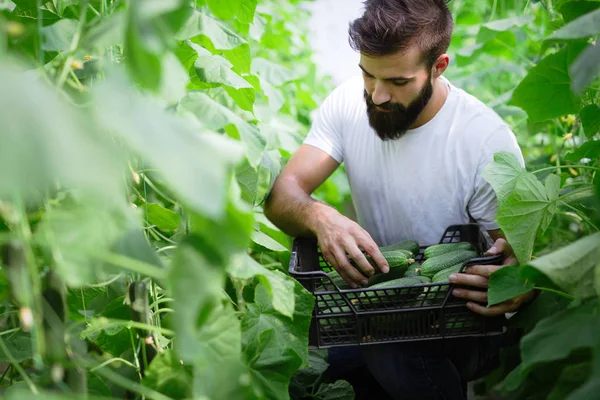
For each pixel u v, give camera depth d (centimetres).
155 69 115
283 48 509
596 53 164
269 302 228
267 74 369
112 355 219
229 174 140
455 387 275
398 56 267
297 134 400
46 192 159
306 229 290
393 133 295
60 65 175
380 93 279
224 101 302
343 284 269
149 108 114
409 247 293
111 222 142
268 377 202
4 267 151
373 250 264
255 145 213
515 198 229
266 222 309
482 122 302
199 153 107
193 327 135
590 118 261
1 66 99
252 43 462
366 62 273
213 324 177
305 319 222
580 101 281
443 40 281
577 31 177
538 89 279
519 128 461
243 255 190
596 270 182
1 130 89
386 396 323
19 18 203
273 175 297
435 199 309
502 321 246
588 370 187
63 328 163
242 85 237
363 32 268
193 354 124
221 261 136
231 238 129
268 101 332
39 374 187
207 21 249
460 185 304
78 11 207
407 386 271
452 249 275
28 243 144
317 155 332
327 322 239
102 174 99
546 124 379
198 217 126
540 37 487
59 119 97
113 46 218
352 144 329
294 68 591
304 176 325
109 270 155
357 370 322
